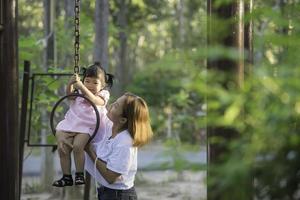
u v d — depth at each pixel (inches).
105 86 220.1
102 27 434.9
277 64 101.3
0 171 191.9
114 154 188.7
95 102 211.8
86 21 513.0
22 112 275.3
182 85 97.2
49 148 448.1
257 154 94.7
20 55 402.3
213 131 153.2
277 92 92.4
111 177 188.5
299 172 94.3
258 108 94.3
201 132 418.3
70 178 214.1
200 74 99.7
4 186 191.6
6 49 191.9
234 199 97.3
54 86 377.4
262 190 97.7
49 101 386.6
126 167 188.5
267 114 93.0
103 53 434.9
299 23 101.5
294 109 92.3
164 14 823.7
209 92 94.8
